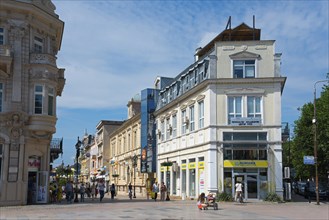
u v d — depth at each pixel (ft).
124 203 102.53
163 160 156.35
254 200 111.14
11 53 94.73
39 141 98.53
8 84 94.73
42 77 98.02
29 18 98.32
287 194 118.21
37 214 69.21
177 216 67.46
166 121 155.74
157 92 177.17
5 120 92.84
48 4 105.70
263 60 115.96
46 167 100.37
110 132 279.49
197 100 124.67
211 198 83.46
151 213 72.49
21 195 92.22
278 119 113.39
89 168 349.41
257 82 114.83
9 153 92.17
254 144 112.57
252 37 132.87
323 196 132.77
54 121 99.96
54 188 112.27
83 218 62.54
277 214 73.51
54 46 109.70
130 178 201.98
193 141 127.13
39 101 97.96
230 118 114.93
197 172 123.03
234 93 115.34
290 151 179.83
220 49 117.60
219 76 116.16
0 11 95.30
